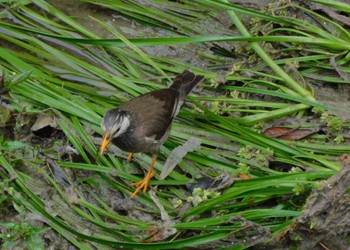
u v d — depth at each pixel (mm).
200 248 10922
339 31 14156
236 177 11781
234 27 14750
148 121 11875
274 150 12195
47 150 12430
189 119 12852
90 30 14773
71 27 14617
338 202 10789
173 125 12727
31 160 12242
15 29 14242
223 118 12445
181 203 11570
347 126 12633
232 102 13062
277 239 10883
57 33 14406
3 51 13461
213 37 13219
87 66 13555
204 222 11000
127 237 11031
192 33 14617
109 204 11781
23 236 11039
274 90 13383
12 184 11680
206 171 12016
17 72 13281
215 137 12516
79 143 12273
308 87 13383
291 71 13547
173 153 12219
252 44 13641
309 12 14352
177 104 12406
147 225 11258
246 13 13680
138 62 14008
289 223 10938
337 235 10859
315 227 10805
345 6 13945
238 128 12328
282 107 12945
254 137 12273
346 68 13570
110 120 11648
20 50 14180
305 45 13969
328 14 14469
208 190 11594
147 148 12000
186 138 12531
